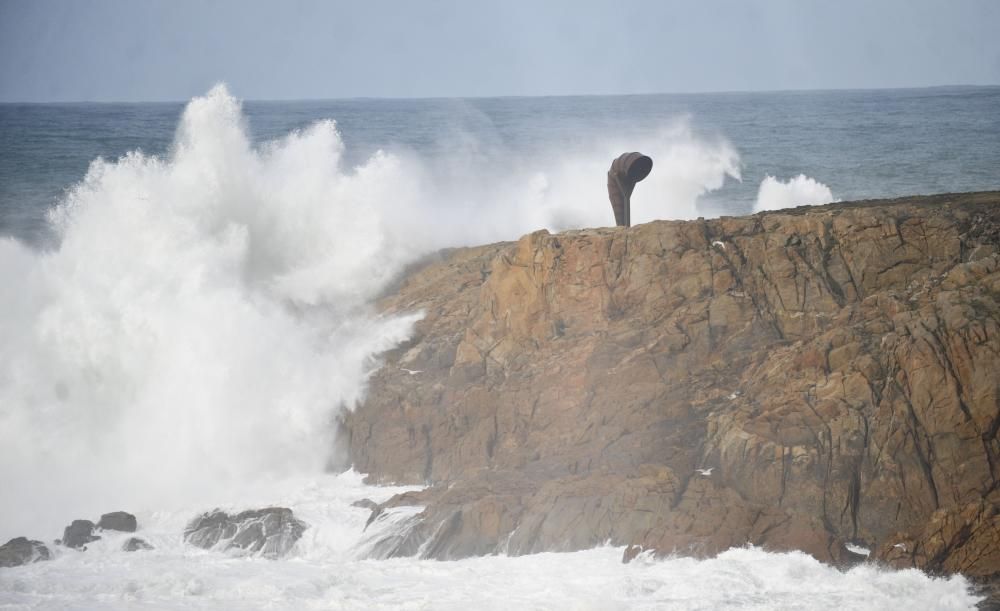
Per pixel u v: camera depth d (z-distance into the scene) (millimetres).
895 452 68000
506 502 70375
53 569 68500
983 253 78438
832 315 79438
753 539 65312
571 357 82062
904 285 80188
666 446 73500
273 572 67125
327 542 72062
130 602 62594
